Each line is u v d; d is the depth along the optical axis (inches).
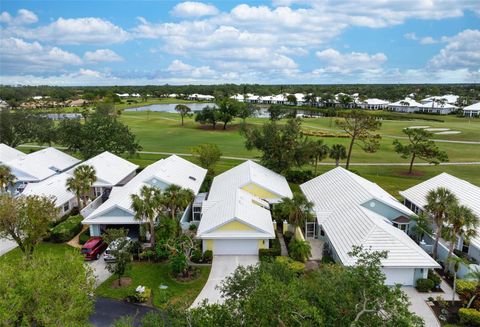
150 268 1328.7
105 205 1656.0
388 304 628.4
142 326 695.7
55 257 842.2
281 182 2092.8
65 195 1893.5
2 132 3097.9
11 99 7564.0
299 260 1368.1
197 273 1291.8
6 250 1454.2
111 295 1151.0
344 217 1491.1
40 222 1242.0
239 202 1589.6
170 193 1496.1
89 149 2748.5
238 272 795.4
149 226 1545.3
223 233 1425.9
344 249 1266.0
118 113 6220.5
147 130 4872.0
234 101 5285.4
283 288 629.6
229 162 3056.1
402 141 3922.2
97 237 1530.5
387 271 1206.9
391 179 2501.2
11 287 716.7
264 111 7716.5
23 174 2217.0
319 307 663.1
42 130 3191.4
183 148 3663.9
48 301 716.7
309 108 7534.5
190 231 1605.6
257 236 1412.4
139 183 1862.7
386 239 1246.9
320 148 2471.7
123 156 3129.9
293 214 1435.8
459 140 3966.5
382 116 6087.6
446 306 1102.4
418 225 1505.9
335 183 1877.5
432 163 2792.8
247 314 617.0
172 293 1162.6
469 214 1222.9
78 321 740.0
